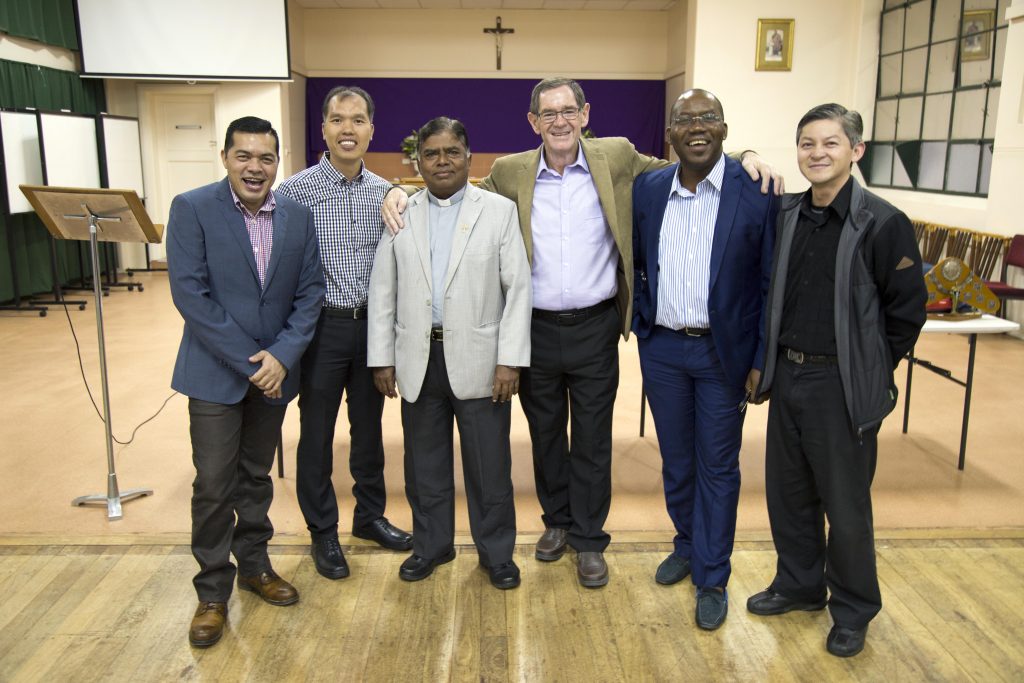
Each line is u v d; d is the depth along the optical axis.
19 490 3.26
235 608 2.39
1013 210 5.95
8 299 7.23
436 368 2.38
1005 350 5.60
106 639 2.23
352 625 2.30
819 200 2.08
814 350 2.08
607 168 2.37
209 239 2.16
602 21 11.66
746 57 8.73
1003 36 6.34
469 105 11.80
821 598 2.36
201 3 8.87
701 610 2.30
